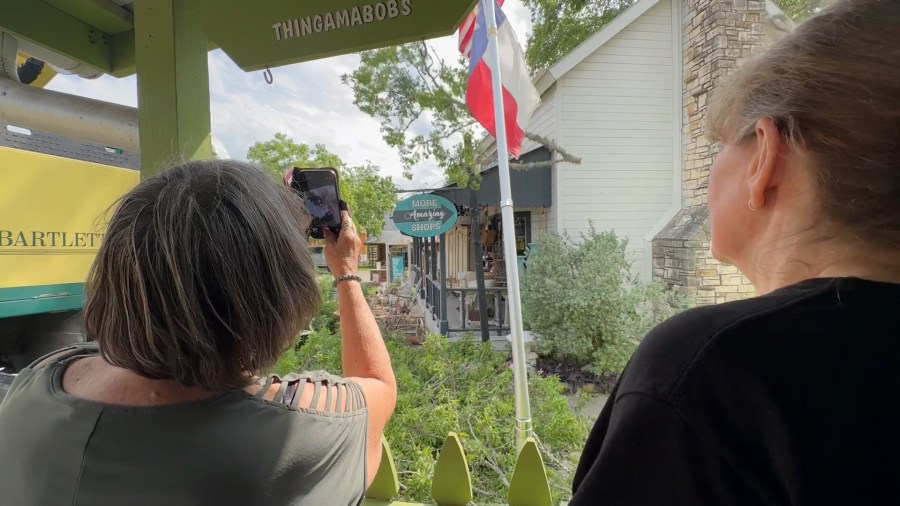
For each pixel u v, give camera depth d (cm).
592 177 721
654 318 570
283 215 75
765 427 47
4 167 200
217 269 64
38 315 245
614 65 717
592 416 371
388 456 139
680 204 720
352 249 106
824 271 54
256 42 130
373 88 560
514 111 405
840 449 45
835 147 50
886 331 47
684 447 49
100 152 269
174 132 146
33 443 63
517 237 948
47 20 186
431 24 113
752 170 60
